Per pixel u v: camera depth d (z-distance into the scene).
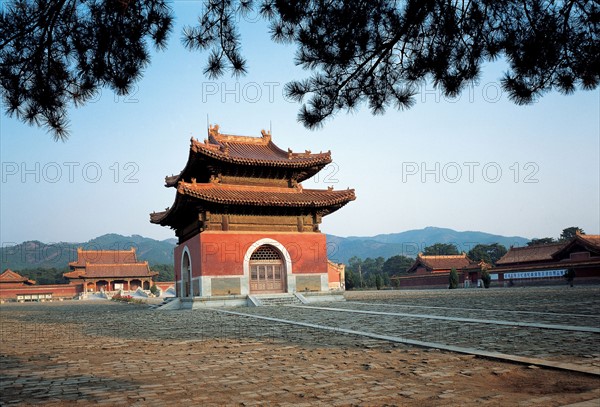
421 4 9.95
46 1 8.87
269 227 38.91
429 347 12.16
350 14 9.89
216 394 8.23
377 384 8.55
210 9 9.98
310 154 42.19
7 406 7.75
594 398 7.01
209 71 10.37
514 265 74.00
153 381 9.40
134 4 9.19
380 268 183.88
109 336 17.97
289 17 9.89
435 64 10.38
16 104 9.67
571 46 10.09
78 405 7.73
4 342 16.83
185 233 43.28
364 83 11.14
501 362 10.01
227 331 18.03
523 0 9.85
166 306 38.09
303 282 38.88
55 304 66.69
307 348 12.98
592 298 28.36
